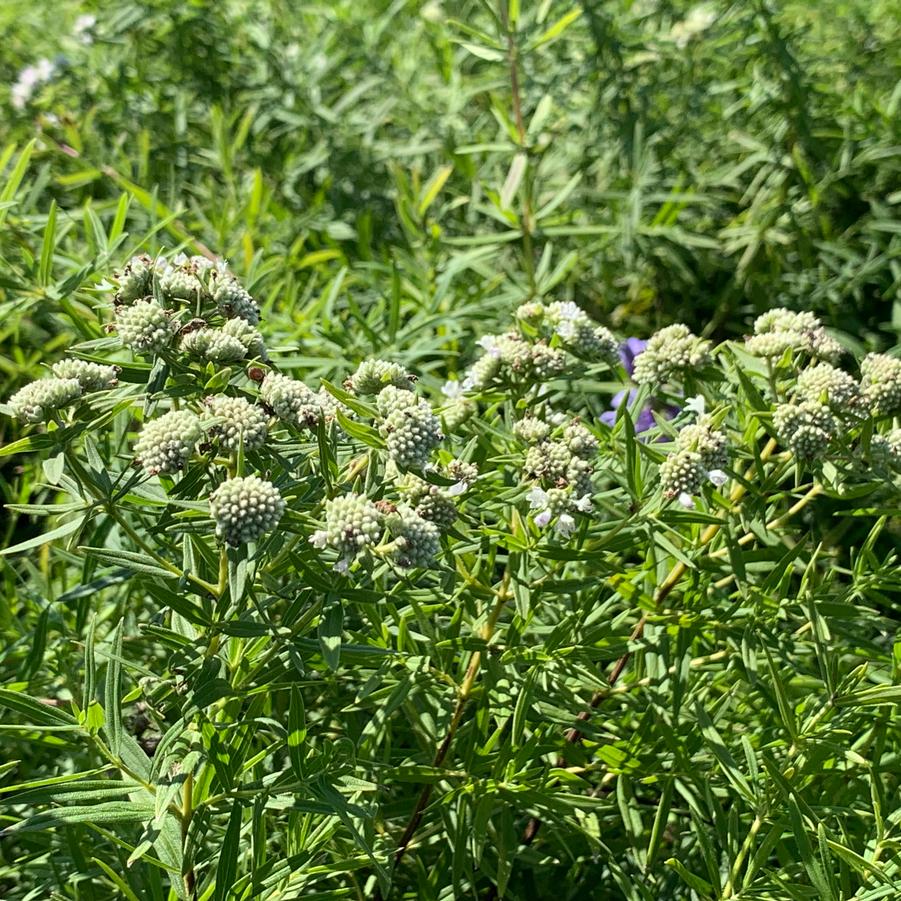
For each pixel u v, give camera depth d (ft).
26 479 1.33
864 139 1.84
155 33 1.98
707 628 1.08
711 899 1.03
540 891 1.14
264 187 1.80
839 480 1.02
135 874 0.94
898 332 1.70
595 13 1.77
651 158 1.83
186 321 0.92
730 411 1.09
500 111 1.58
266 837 0.99
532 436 1.00
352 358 1.46
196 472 0.86
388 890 0.87
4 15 2.04
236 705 0.89
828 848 0.93
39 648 1.05
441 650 1.03
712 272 1.94
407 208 1.70
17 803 0.79
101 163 1.75
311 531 0.85
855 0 2.00
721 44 1.85
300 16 2.19
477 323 1.63
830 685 0.99
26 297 1.20
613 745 1.06
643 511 0.98
